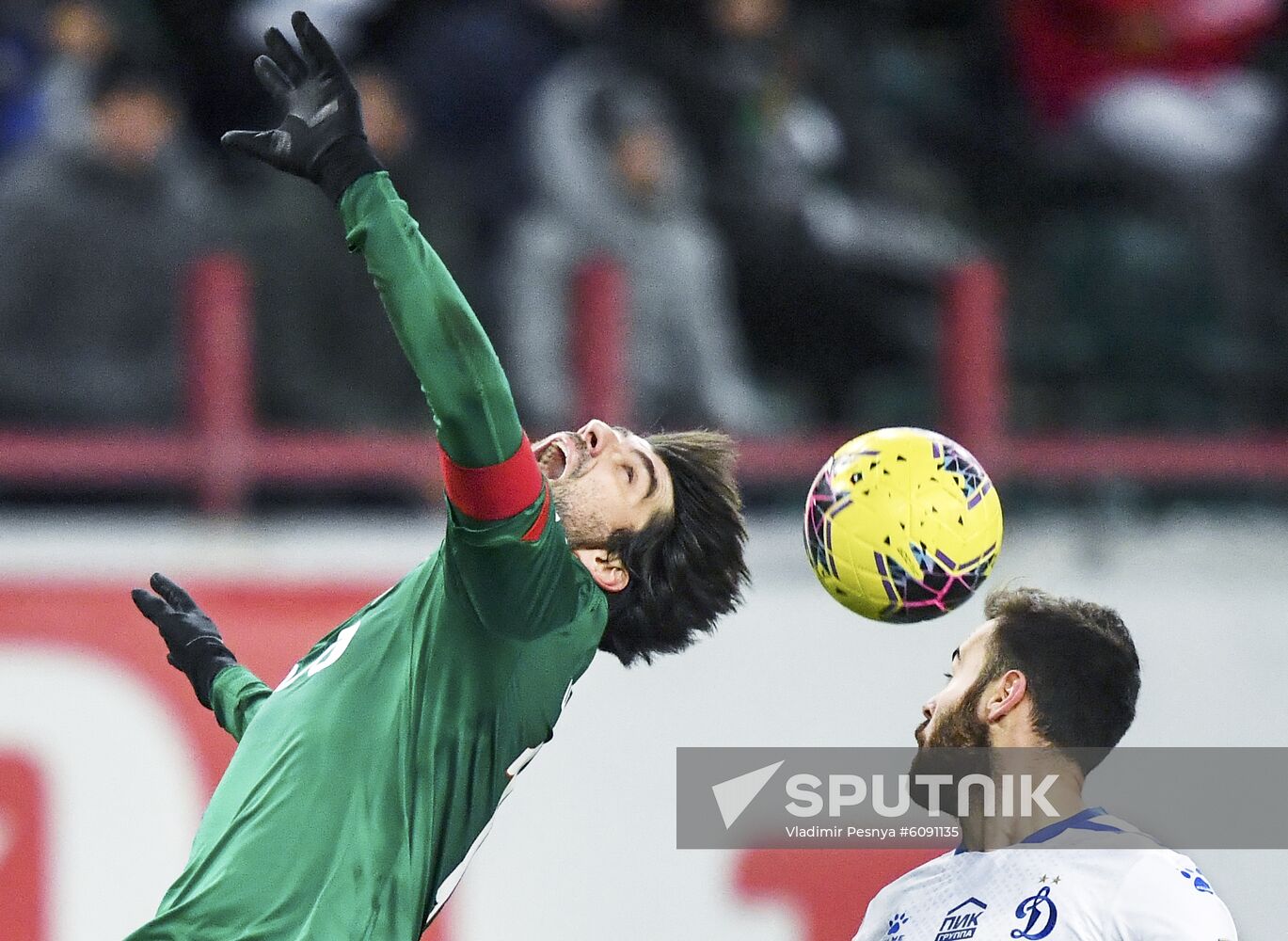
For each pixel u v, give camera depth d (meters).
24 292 22.39
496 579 10.45
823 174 28.23
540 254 24.44
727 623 21.34
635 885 20.73
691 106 26.97
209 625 12.92
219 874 10.43
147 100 22.98
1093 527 23.56
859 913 20.95
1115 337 27.70
